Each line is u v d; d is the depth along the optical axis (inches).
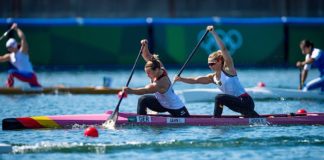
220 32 2960.1
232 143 1379.2
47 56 2898.6
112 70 2923.2
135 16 3430.1
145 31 2940.5
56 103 2046.0
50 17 3351.4
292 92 2159.2
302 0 3415.4
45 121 1533.0
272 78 2672.2
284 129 1526.8
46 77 2723.9
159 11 3430.1
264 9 3420.3
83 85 2484.0
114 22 2928.2
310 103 2064.5
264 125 1569.9
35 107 1946.4
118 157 1263.5
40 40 2886.3
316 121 1590.8
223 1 3435.0
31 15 3326.8
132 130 1508.4
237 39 2974.9
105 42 2933.1
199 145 1359.5
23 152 1299.2
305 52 2183.8
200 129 1519.4
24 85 2534.5
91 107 1956.2
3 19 2871.6
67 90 2295.8
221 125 1558.8
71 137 1433.3
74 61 2920.8
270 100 2134.6
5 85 2453.2
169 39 2942.9
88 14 3395.7
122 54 2945.4
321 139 1421.0
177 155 1280.8
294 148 1339.8
